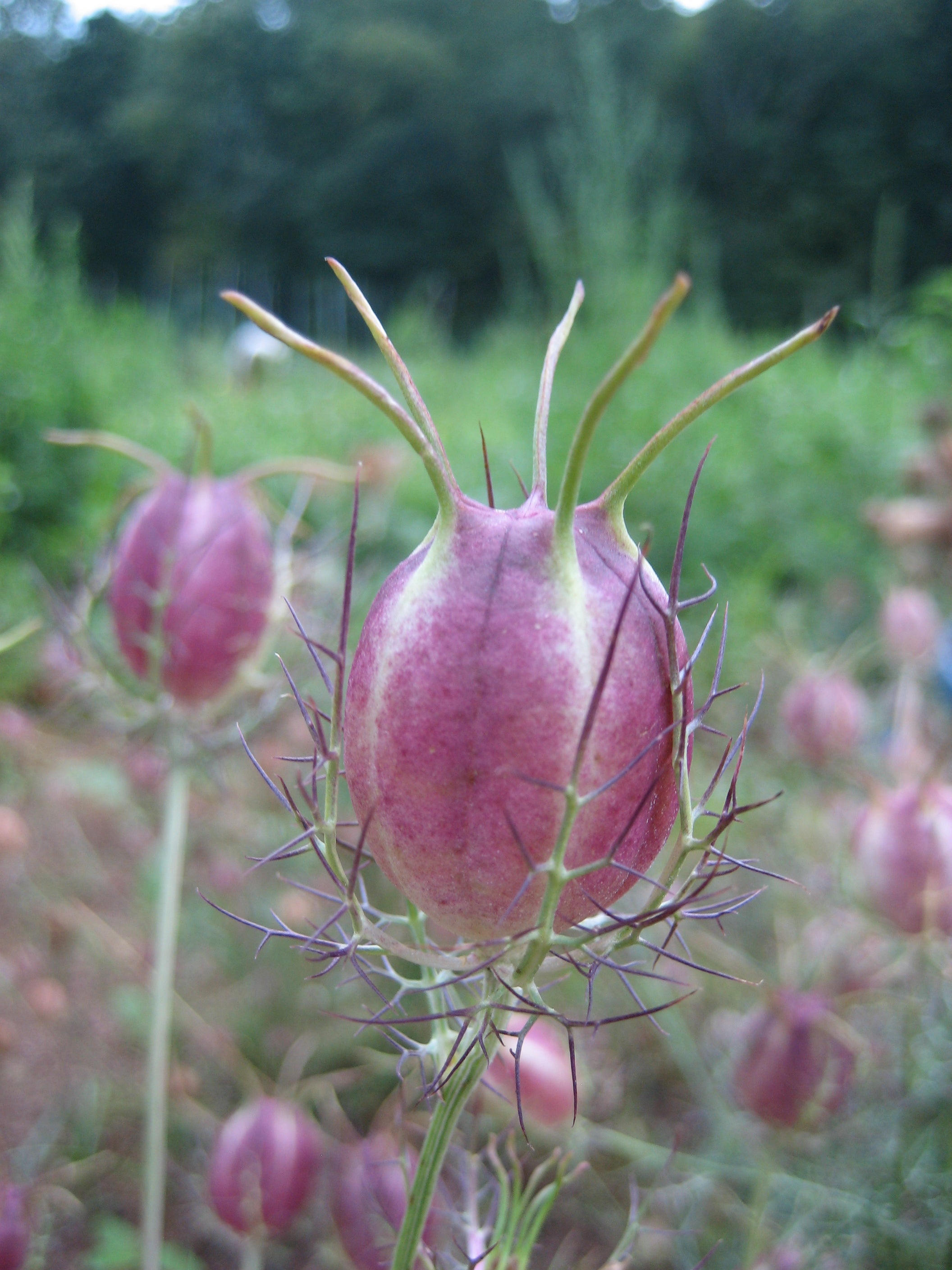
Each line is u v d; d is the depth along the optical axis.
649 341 0.06
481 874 0.08
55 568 0.48
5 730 0.28
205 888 0.25
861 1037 0.18
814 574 0.47
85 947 0.25
